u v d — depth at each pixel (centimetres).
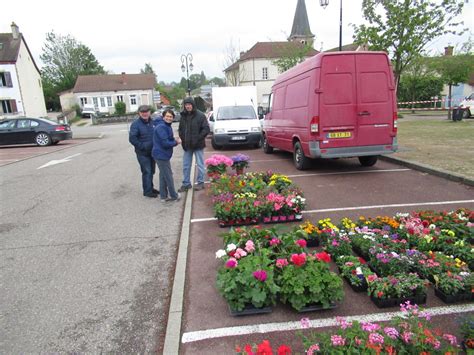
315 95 797
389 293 322
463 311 312
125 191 812
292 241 379
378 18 1323
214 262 425
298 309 312
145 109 705
